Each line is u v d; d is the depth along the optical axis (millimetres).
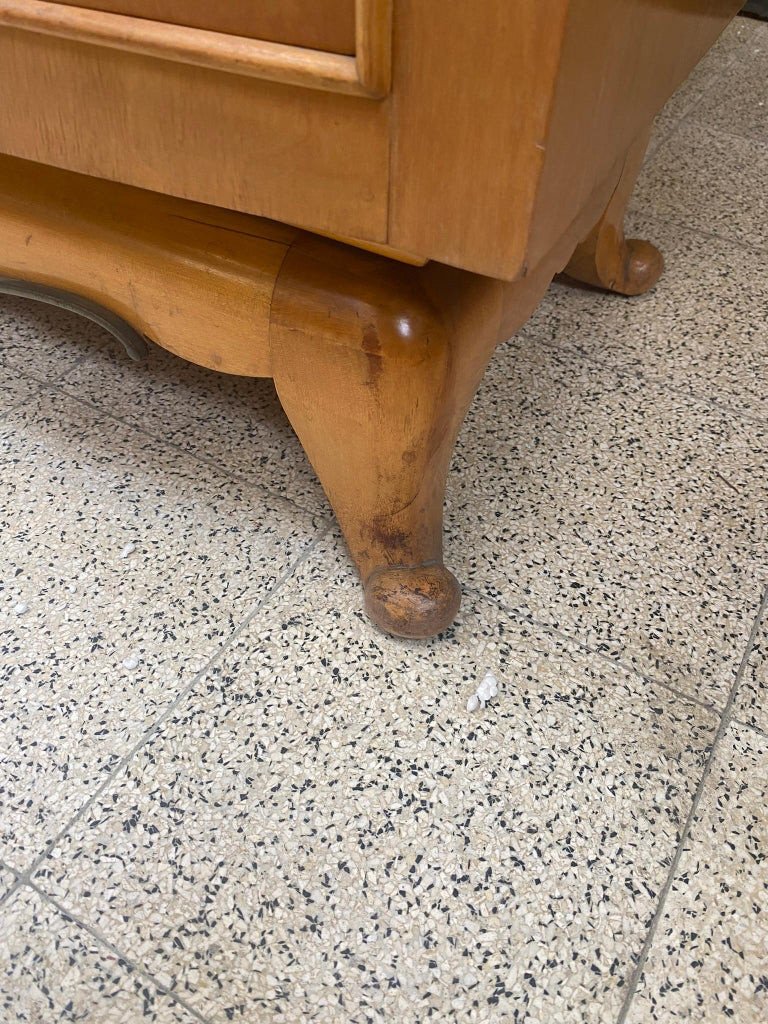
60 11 402
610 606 721
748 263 1118
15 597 708
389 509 641
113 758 613
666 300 1056
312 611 706
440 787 605
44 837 574
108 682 655
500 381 931
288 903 550
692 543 774
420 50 343
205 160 432
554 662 680
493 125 351
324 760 616
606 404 911
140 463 824
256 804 593
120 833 577
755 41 1631
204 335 611
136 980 517
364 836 580
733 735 641
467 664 675
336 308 533
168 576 728
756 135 1372
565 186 398
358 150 388
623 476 833
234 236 562
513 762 619
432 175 380
